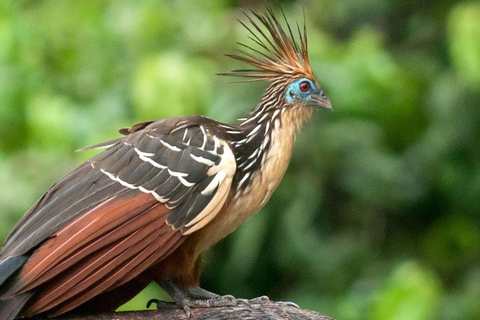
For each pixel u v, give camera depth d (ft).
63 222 25.32
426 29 48.55
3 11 43.34
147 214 26.00
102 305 27.63
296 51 30.09
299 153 42.63
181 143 27.17
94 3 44.45
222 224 28.14
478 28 41.04
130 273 25.79
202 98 39.73
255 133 28.63
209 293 27.78
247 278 43.86
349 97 42.34
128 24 43.80
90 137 40.63
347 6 48.96
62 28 43.73
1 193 38.45
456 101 44.88
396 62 47.03
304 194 42.42
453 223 45.06
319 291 43.47
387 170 43.27
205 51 43.21
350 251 43.73
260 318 26.55
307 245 43.27
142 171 26.40
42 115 40.47
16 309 24.56
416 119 45.01
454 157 45.21
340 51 44.06
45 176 39.14
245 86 40.60
